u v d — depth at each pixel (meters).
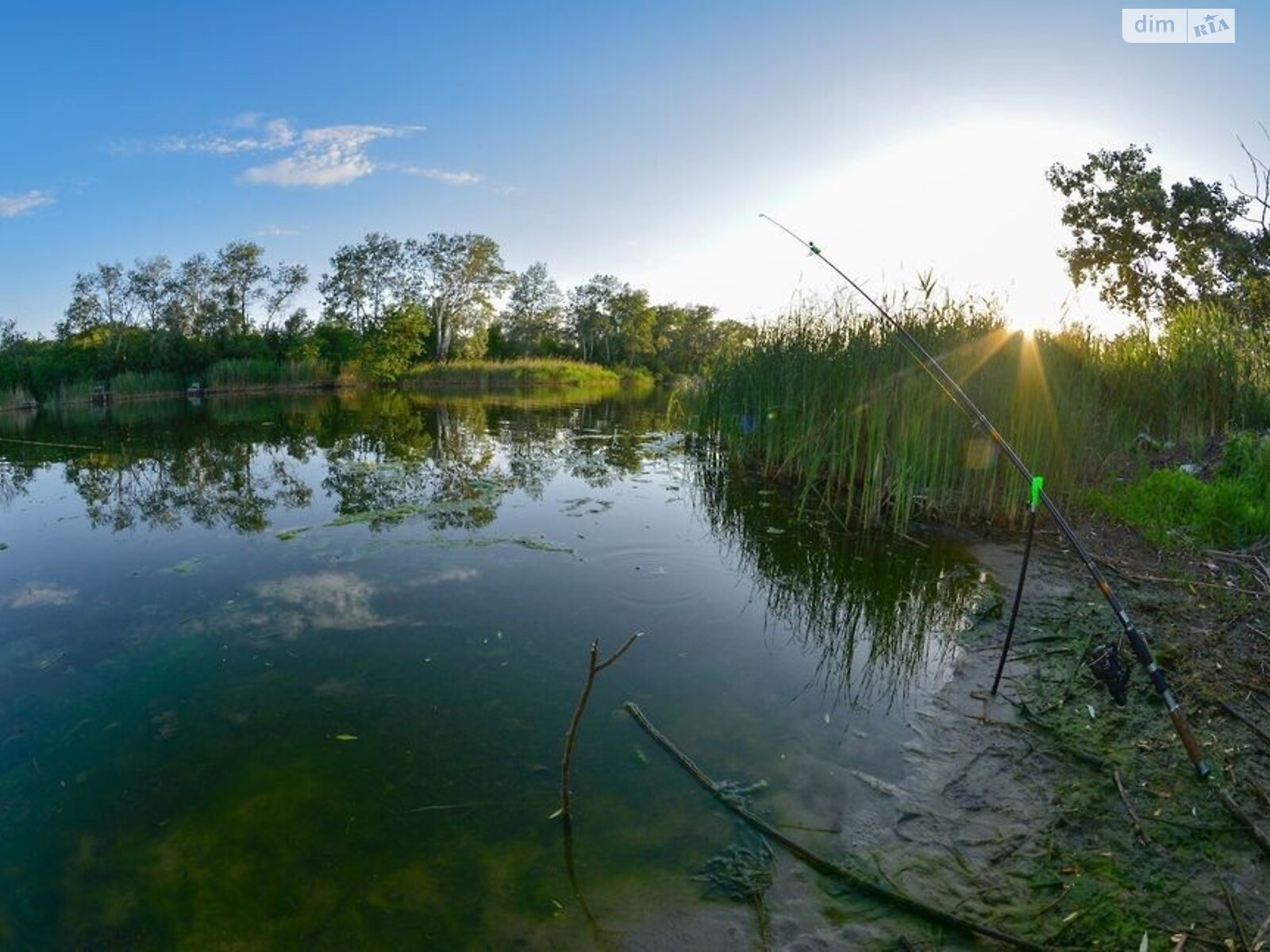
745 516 7.59
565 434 15.55
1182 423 8.74
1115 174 14.88
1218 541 5.63
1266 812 2.74
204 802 3.05
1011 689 3.81
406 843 2.78
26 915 2.49
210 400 29.77
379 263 44.03
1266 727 3.26
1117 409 8.56
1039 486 3.20
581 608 5.05
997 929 2.30
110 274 34.94
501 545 6.53
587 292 62.78
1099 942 2.23
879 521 7.08
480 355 50.50
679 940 2.32
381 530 7.09
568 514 7.74
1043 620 4.61
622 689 3.93
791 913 2.41
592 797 3.03
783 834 2.77
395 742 3.46
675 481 9.73
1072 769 3.10
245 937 2.37
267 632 4.67
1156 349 9.33
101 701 3.87
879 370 7.71
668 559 6.16
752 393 10.34
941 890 2.47
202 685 4.01
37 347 32.19
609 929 2.37
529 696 3.86
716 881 2.56
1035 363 6.88
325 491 9.12
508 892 2.54
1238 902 2.35
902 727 3.52
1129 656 3.96
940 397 7.30
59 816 2.98
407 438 14.92
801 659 4.30
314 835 2.84
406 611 4.99
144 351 34.94
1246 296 11.00
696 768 3.20
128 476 10.47
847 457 7.98
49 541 6.85
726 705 3.76
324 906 2.49
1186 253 13.47
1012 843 2.69
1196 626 4.25
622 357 62.31
